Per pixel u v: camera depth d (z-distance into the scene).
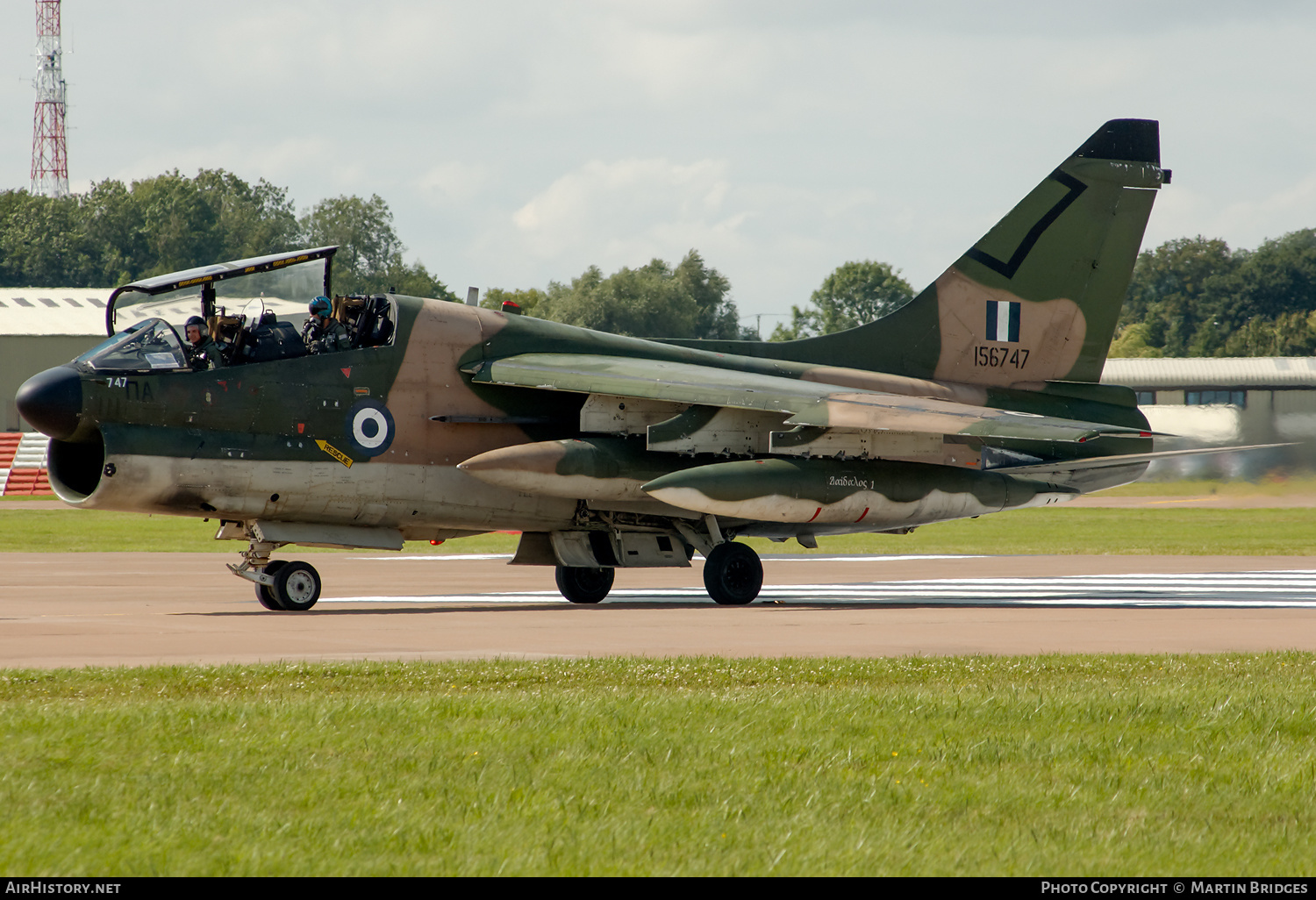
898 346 77.69
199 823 22.27
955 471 71.44
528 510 67.12
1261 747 29.31
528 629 53.03
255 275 60.88
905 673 39.88
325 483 61.50
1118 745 29.36
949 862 20.73
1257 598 75.00
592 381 63.88
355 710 31.70
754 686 37.34
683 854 20.94
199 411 58.66
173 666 39.09
